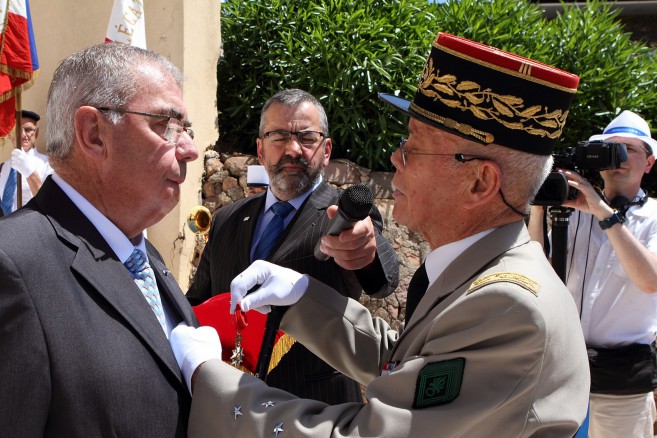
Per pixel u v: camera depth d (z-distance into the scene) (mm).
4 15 4082
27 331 1355
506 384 1474
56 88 1608
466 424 1465
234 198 4875
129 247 1656
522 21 5629
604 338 3098
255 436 1537
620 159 2666
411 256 4621
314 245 2592
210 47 5051
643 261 2811
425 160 1723
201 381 1629
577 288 3176
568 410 1528
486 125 1653
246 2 5398
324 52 4941
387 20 5168
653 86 5680
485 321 1504
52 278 1429
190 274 4754
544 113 1665
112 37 4336
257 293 1976
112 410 1430
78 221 1569
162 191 1634
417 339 1648
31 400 1341
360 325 2072
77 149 1590
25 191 4980
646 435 3123
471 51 1655
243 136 5379
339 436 1507
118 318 1513
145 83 1603
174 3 4836
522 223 1749
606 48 5551
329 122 4992
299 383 2445
